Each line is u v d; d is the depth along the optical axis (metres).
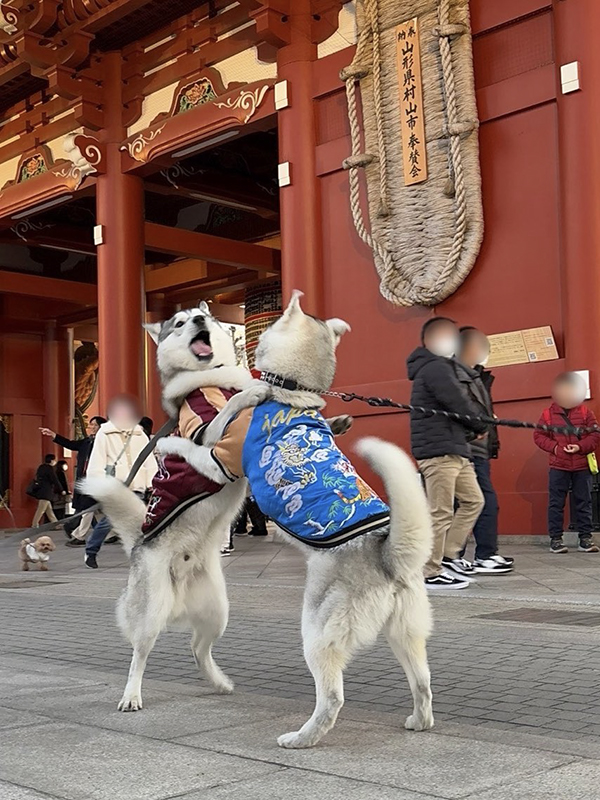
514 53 14.06
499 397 13.87
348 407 15.79
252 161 24.22
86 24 19.38
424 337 9.08
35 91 22.61
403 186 15.07
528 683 5.27
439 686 5.26
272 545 14.88
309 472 4.25
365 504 4.13
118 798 3.39
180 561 5.03
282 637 7.09
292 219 16.58
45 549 13.15
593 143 12.85
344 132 16.25
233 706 4.93
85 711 4.83
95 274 30.70
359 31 15.71
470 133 14.28
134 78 20.14
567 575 9.56
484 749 3.92
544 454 13.43
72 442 16.52
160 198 28.89
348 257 16.11
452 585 8.84
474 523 9.32
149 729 4.42
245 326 28.61
